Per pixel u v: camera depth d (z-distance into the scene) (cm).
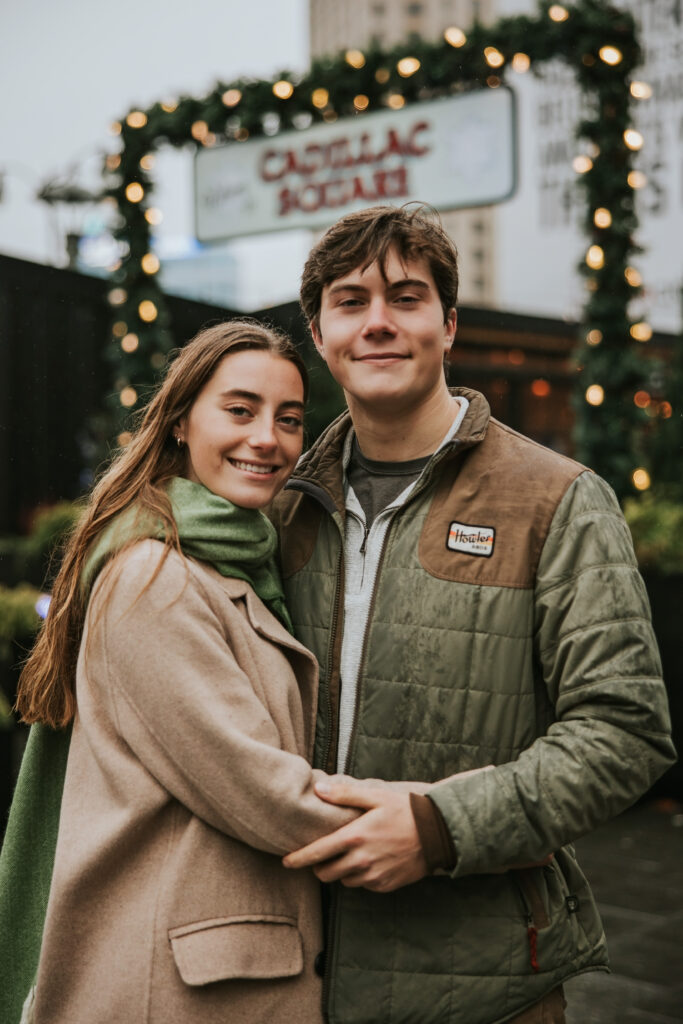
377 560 158
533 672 150
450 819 132
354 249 149
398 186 509
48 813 164
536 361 1280
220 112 546
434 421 161
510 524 148
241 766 133
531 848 134
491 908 145
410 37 507
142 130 563
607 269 497
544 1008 149
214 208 577
